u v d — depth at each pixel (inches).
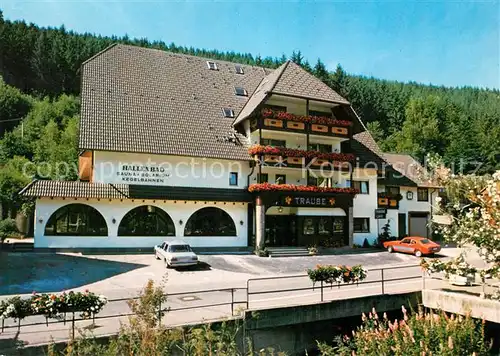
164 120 1229.7
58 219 1035.9
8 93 2925.7
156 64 1409.9
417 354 372.2
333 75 3184.1
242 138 1301.7
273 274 869.2
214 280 785.6
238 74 1539.1
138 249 1097.4
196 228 1174.3
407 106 3262.8
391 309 636.7
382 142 3009.4
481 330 436.1
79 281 740.7
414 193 1630.2
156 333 327.9
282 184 1226.6
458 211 581.9
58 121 2832.2
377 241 1393.9
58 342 398.3
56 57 3432.6
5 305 402.6
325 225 1328.7
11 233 1530.5
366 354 415.8
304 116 1282.0
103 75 1270.9
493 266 517.3
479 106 3949.3
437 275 842.8
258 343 529.3
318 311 577.6
